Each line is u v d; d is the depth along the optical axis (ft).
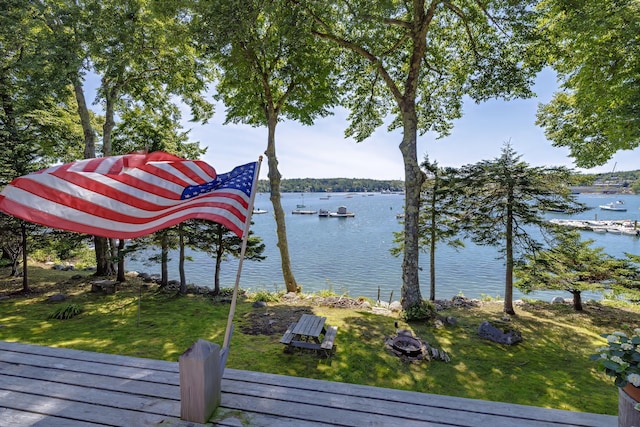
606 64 28.48
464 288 63.67
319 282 69.46
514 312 31.96
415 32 29.99
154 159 11.80
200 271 78.54
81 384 10.84
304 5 28.37
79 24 33.22
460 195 34.58
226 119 43.96
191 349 8.89
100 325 24.97
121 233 10.36
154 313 28.35
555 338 24.99
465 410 9.73
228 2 25.53
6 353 13.16
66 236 37.55
